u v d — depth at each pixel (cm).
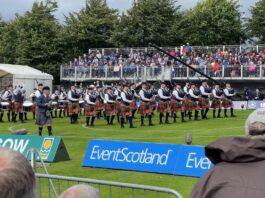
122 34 5888
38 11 5928
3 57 6153
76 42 5944
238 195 261
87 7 6100
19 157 192
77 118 2602
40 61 5825
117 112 2422
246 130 296
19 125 2502
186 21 5947
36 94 1917
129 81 4150
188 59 4031
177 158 1027
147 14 5856
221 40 5991
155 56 4284
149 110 2369
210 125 2242
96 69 4375
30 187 189
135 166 1088
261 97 3625
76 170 1139
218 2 6106
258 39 6156
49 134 1931
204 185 277
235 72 3862
